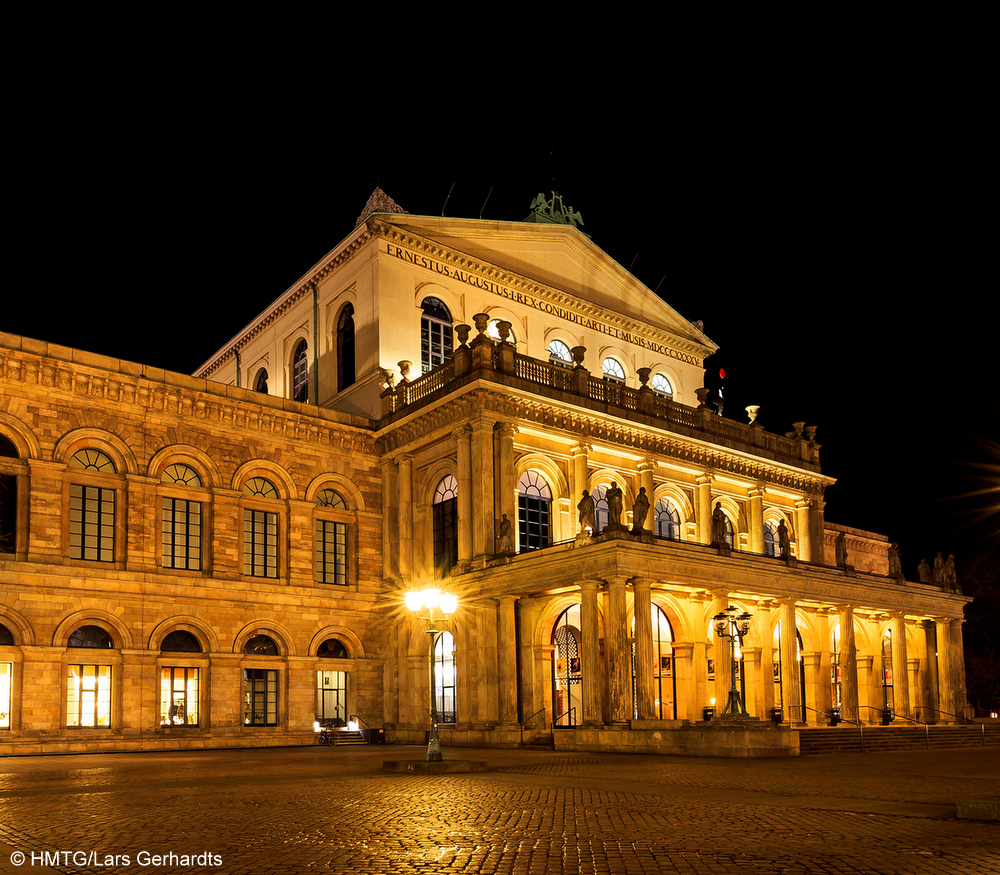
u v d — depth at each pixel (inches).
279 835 553.0
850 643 1781.5
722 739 1216.8
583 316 2199.8
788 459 2166.6
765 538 2156.7
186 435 1633.9
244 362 2361.0
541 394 1696.6
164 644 1561.3
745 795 756.6
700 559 1504.7
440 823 598.5
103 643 1497.3
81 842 535.5
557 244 2181.3
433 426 1733.5
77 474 1502.2
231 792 788.6
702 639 1628.9
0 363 1443.2
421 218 1948.8
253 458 1705.2
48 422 1483.8
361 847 510.6
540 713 1540.4
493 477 1628.9
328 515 1782.7
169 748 1496.1
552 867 453.1
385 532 1819.6
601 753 1304.1
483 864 461.4
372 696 1765.5
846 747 1450.5
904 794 765.3
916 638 2044.8
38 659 1414.9
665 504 1955.0
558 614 1592.0
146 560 1547.7
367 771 1002.1
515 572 1520.7
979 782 866.8
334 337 2011.6
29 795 776.9
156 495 1578.5
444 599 1077.8
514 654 1533.0
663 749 1269.7
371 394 1877.5
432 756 1019.3
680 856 480.4
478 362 1642.5
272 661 1662.2
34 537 1439.5
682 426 1941.4
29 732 1387.8
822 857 476.4
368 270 1914.4
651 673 1400.1
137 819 625.0
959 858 472.4
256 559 1695.4
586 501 1464.1
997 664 2645.2
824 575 1739.7
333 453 1806.1
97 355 1547.7
